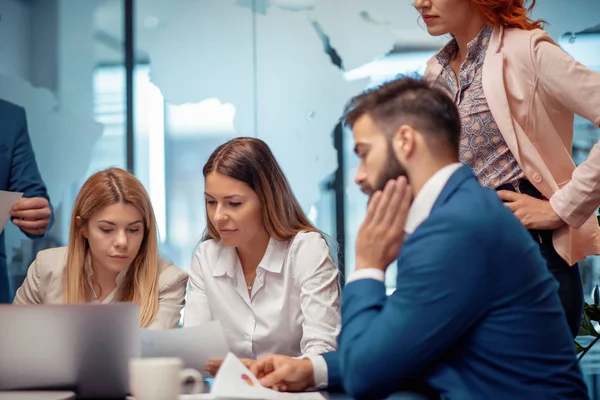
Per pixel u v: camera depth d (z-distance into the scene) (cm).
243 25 383
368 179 127
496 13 184
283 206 198
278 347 204
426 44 368
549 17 356
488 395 116
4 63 391
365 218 127
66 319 126
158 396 116
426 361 116
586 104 170
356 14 373
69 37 392
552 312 120
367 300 122
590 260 339
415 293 115
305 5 379
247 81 382
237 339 204
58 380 128
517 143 178
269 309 201
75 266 207
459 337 118
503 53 182
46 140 390
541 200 176
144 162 387
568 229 174
